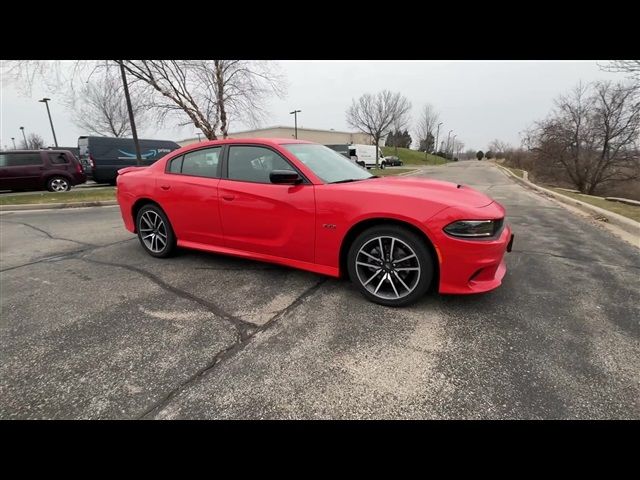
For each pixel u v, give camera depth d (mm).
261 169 3301
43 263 4207
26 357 2242
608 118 17125
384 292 2857
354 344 2307
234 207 3371
